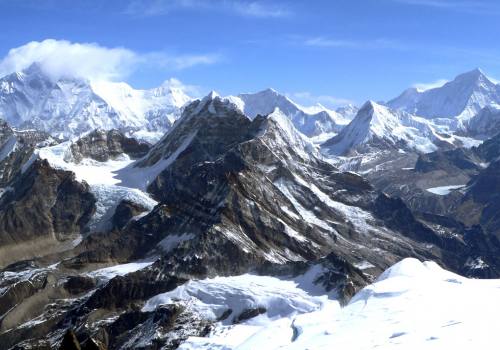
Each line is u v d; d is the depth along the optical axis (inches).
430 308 3555.6
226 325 5841.5
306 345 3422.7
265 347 3818.9
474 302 3585.1
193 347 4955.7
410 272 4367.6
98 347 2554.1
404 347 2977.4
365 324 3511.3
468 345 2866.6
